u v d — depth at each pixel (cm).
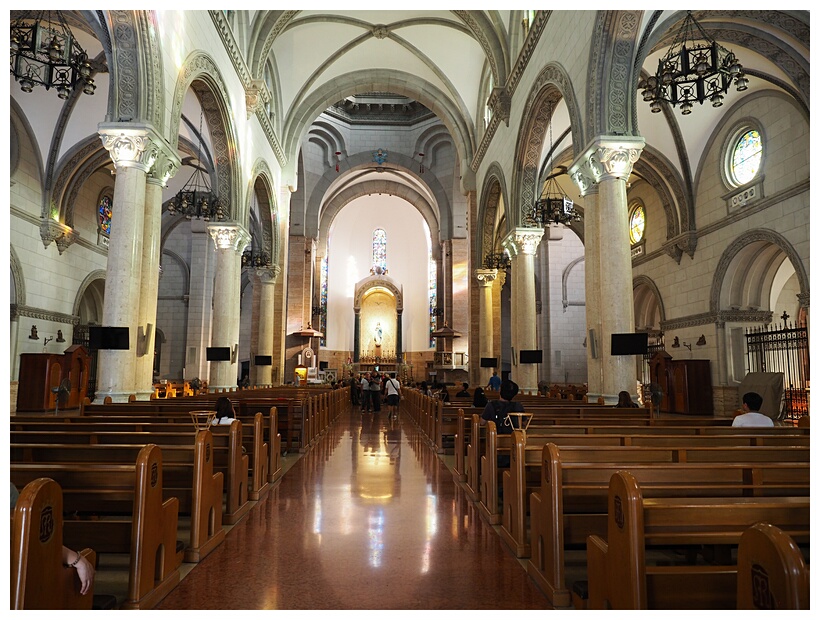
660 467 412
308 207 3603
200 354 2680
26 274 1784
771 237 1538
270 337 2358
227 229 1739
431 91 2544
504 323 3622
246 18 1845
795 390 1677
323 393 1569
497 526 598
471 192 2534
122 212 1104
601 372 1188
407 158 3700
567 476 439
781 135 1501
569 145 2033
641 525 290
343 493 758
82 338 2108
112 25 1085
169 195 2688
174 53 1247
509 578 448
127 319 1092
